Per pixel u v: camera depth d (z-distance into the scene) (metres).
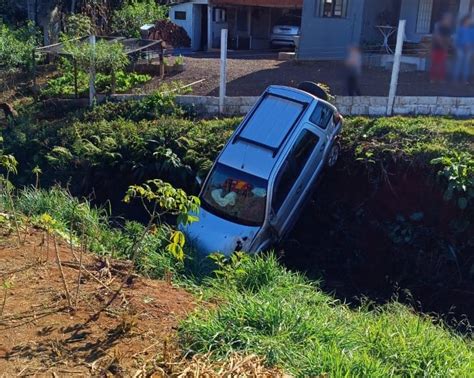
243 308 5.10
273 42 25.31
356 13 18.47
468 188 9.77
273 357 4.51
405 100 12.83
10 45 18.89
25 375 4.10
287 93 11.12
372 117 12.74
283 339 4.75
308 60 19.05
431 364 4.89
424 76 16.11
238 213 10.03
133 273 6.11
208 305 5.53
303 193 10.79
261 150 10.38
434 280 9.88
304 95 11.01
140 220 11.84
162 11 27.77
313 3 18.83
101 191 12.91
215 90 15.91
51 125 14.92
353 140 11.59
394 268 10.23
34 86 17.97
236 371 4.13
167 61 18.48
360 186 11.09
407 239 10.27
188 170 12.04
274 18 26.30
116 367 4.23
